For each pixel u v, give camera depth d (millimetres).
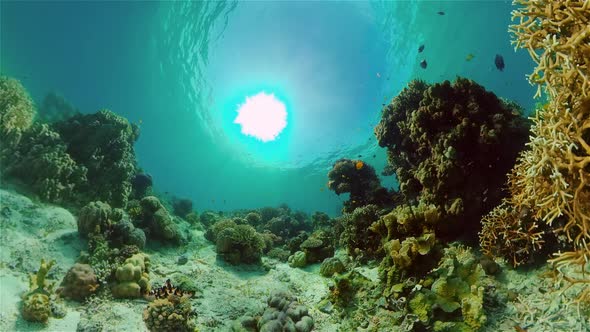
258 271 2383
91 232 2119
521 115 2311
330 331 1604
